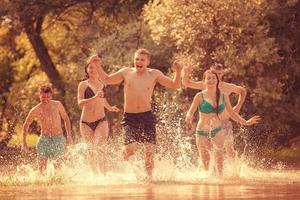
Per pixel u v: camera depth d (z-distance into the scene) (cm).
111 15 3853
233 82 2725
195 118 2767
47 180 1454
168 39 2950
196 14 2697
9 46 4447
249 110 2753
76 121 3588
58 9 3881
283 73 2842
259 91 2667
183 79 1780
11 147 3228
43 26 4462
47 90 1827
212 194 1108
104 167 1720
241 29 2648
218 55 2653
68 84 3850
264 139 2761
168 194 1113
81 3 3956
